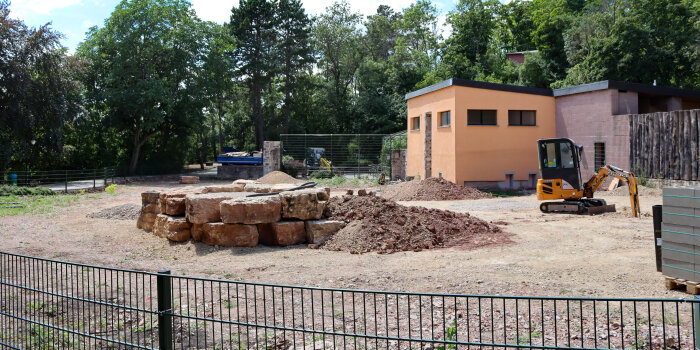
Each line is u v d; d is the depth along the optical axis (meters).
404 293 3.73
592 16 39.31
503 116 25.78
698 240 6.72
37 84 31.84
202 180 41.03
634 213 15.16
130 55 39.06
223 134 74.56
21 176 32.66
